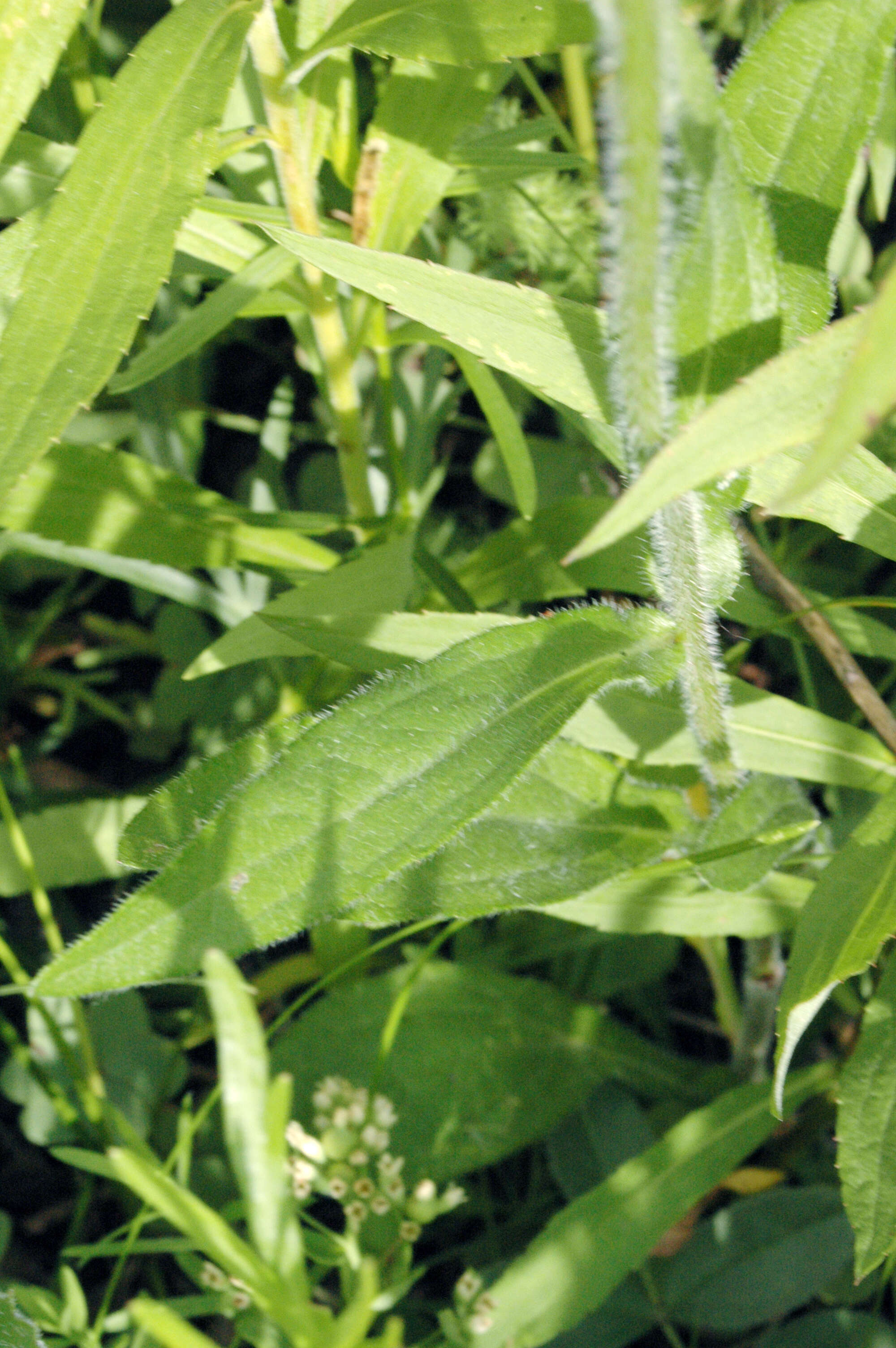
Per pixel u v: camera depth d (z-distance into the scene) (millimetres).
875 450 667
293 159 582
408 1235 603
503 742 521
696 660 549
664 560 535
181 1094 753
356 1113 616
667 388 514
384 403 672
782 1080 534
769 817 582
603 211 482
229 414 930
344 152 623
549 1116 663
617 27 462
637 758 583
